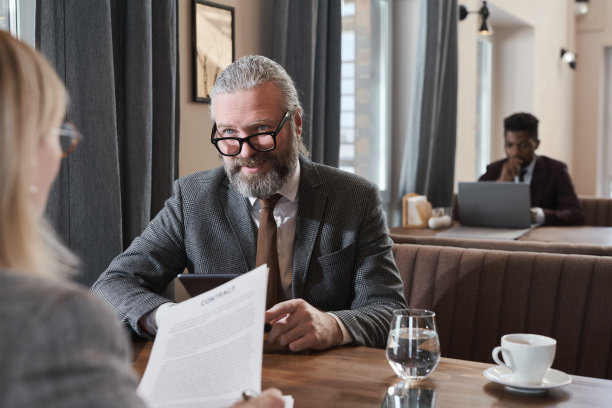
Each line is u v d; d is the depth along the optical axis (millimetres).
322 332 1327
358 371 1196
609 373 1713
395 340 1128
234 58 2674
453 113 4191
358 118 3988
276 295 1617
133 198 1972
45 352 470
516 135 3848
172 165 2143
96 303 519
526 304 1859
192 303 1099
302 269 1636
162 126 2109
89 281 1838
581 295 1789
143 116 1975
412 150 3873
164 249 1712
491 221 3375
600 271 1789
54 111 604
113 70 1876
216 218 1698
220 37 2582
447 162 4223
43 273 595
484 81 6469
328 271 1644
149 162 2006
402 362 1116
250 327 983
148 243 1714
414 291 2037
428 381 1138
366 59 4035
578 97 8148
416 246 2104
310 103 2771
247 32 2754
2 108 556
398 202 3953
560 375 1137
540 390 1080
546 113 7000
